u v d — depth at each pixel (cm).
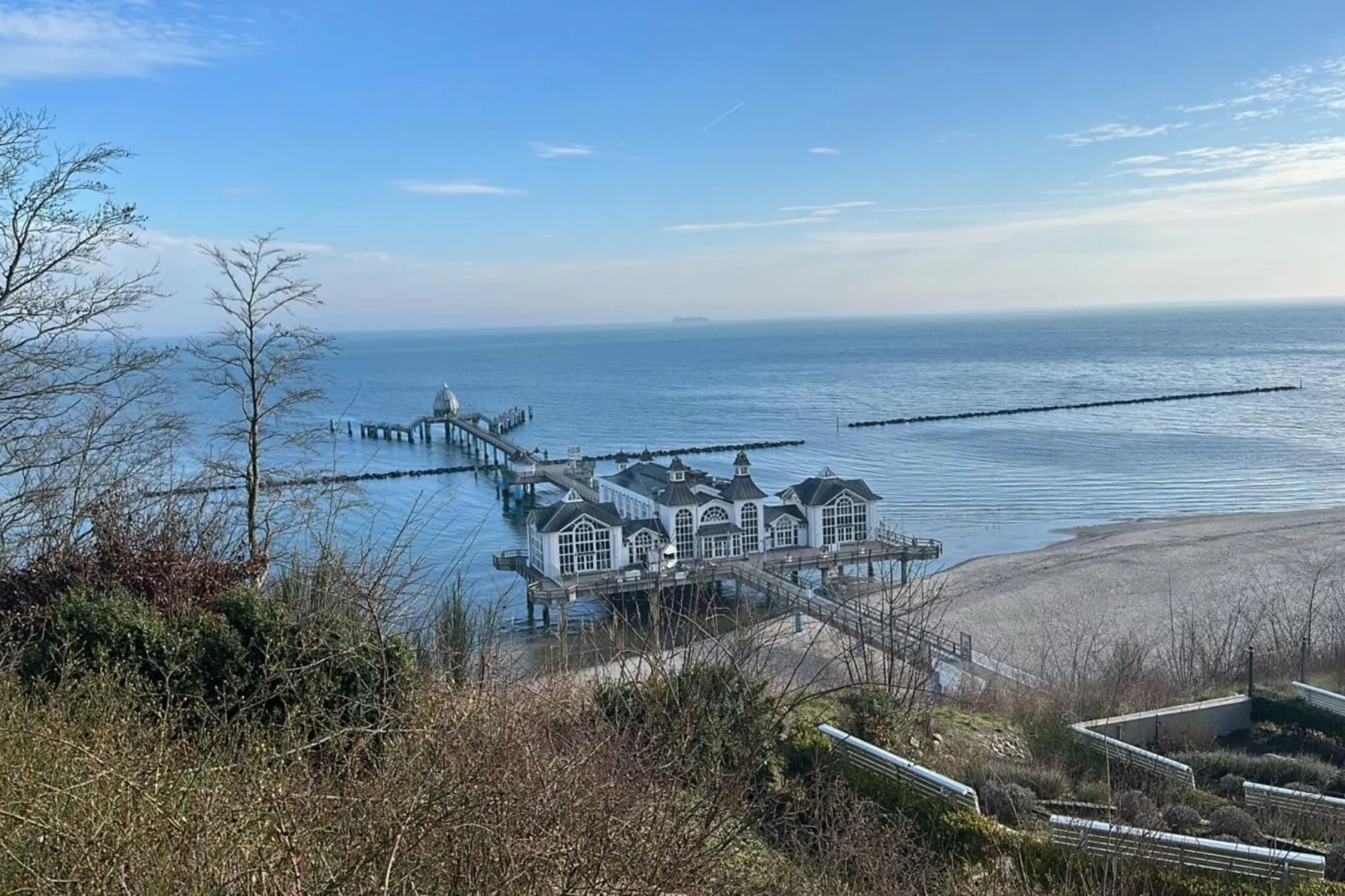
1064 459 9669
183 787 840
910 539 5969
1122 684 2783
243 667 1437
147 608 1622
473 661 1705
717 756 1373
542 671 1638
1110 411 13538
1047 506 7512
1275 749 2323
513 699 1264
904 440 11425
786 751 1705
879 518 7194
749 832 1348
